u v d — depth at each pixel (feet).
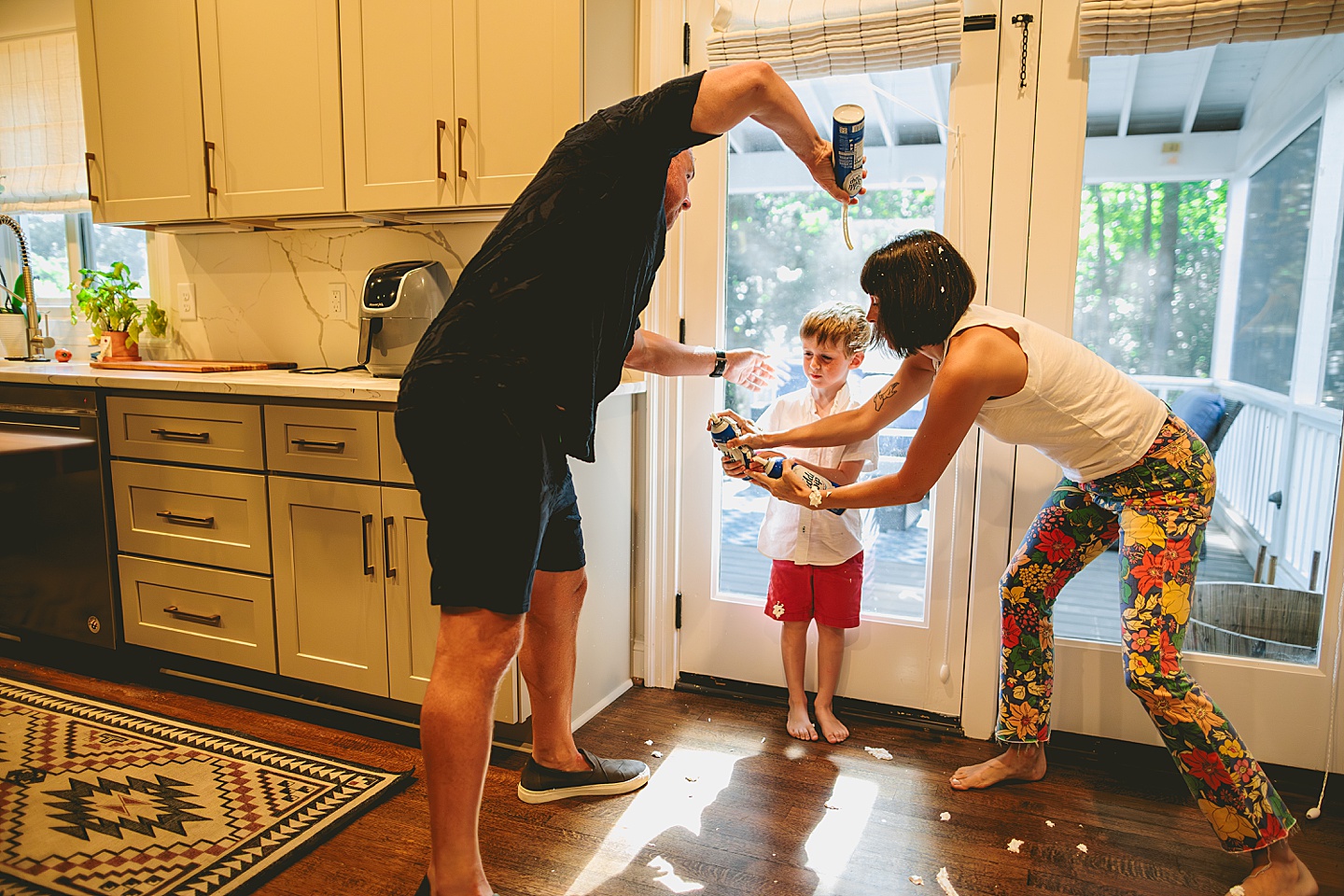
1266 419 6.02
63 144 9.67
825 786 5.88
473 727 3.97
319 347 8.78
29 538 7.75
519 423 3.99
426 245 8.13
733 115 4.11
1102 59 5.94
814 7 6.32
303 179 7.47
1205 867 4.97
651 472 7.47
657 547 7.55
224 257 9.16
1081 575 6.49
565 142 4.28
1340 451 5.82
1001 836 5.27
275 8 7.34
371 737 6.46
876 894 4.69
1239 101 5.77
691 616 7.61
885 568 7.05
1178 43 5.59
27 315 9.66
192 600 7.09
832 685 6.73
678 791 5.80
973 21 6.13
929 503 6.82
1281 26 5.37
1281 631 6.08
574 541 5.38
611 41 6.82
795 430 5.69
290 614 6.69
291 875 4.76
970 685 6.70
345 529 6.37
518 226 4.11
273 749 6.20
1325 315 5.83
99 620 7.54
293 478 6.50
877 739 6.64
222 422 6.74
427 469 4.04
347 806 5.41
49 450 7.53
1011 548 6.51
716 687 7.57
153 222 8.45
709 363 6.25
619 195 4.07
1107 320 6.26
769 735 6.70
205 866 4.74
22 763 5.89
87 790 5.53
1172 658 4.73
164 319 9.32
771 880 4.80
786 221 7.03
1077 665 6.46
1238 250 5.93
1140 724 6.34
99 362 8.77
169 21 7.79
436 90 6.81
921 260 4.91
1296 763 6.05
